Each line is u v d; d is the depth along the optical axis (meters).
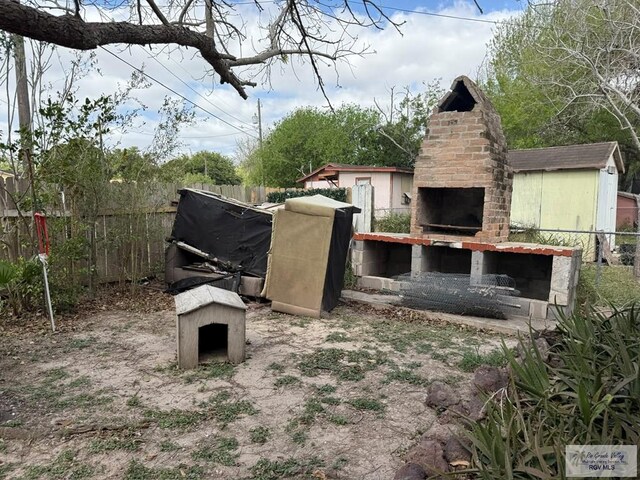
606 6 9.46
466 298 5.43
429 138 6.22
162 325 5.04
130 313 5.56
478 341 4.61
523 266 6.40
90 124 5.71
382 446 2.56
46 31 1.93
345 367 3.79
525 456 1.79
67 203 5.77
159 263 7.32
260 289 6.10
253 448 2.53
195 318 3.71
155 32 2.46
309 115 22.77
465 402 2.96
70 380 3.46
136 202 6.64
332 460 2.42
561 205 12.66
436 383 3.15
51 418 2.84
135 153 6.70
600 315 3.30
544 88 13.07
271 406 3.05
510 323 5.14
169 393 3.24
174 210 7.61
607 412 1.89
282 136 22.64
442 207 7.12
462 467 2.07
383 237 6.68
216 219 6.50
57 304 5.31
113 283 6.73
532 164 13.14
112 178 6.47
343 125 22.94
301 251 5.55
